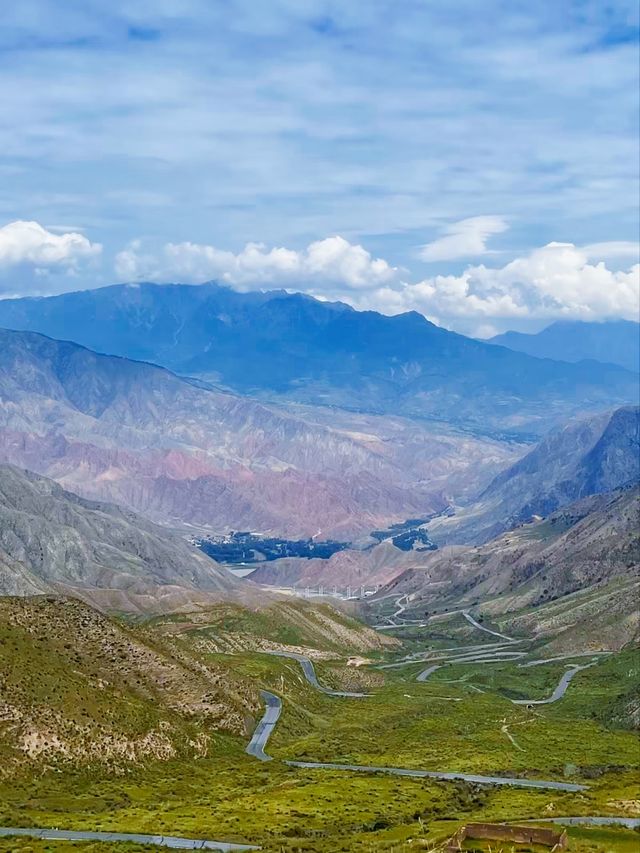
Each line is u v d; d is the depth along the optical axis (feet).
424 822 592.60
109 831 558.15
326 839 552.82
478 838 522.88
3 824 564.30
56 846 526.57
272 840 546.67
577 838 526.57
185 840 545.44
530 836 518.37
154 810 609.01
